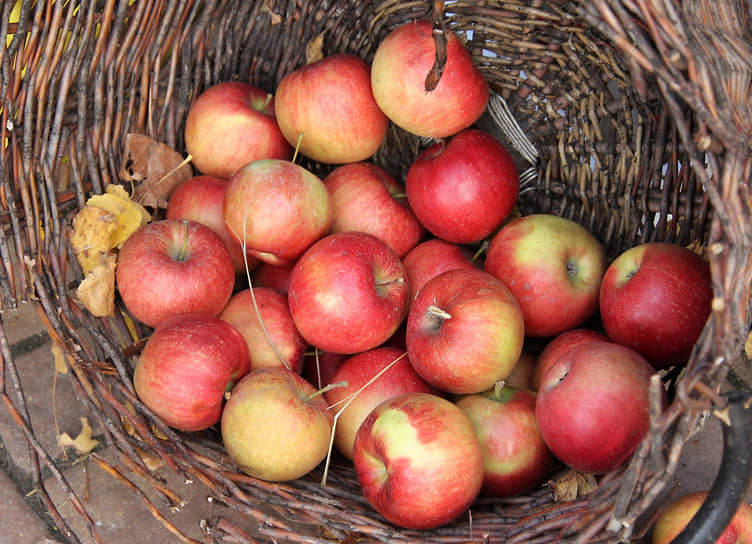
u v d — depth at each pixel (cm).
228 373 65
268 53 78
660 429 52
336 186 76
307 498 63
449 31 70
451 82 69
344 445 68
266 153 76
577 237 71
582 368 61
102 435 79
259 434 62
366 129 74
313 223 70
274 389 63
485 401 66
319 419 63
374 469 61
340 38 77
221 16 76
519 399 66
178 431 67
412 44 70
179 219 71
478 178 71
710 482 75
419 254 75
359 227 75
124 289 68
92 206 70
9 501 75
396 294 69
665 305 65
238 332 67
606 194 75
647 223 72
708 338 53
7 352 65
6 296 67
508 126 77
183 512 75
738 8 62
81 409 80
